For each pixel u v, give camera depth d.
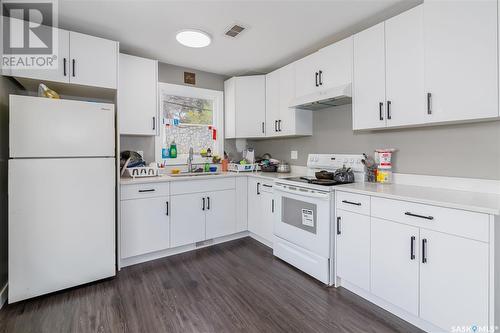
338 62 2.34
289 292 2.01
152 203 2.55
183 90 3.36
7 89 1.97
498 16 1.42
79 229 2.03
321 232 2.14
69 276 1.99
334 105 2.76
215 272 2.36
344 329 1.58
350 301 1.89
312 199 2.21
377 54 2.02
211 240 3.08
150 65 2.80
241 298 1.93
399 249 1.63
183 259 2.65
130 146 2.99
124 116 2.64
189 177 2.78
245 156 3.80
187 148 3.47
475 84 1.51
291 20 2.20
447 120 1.64
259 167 3.62
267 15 2.12
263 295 1.97
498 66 1.42
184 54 2.94
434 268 1.46
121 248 2.38
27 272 1.83
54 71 2.06
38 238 1.87
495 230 1.25
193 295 1.97
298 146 3.30
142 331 1.56
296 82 2.83
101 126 2.12
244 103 3.46
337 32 2.41
